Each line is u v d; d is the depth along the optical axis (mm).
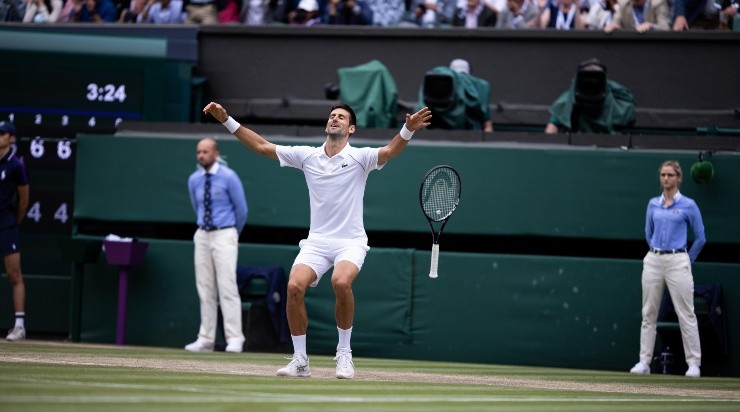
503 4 31047
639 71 29062
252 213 26422
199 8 32188
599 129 27281
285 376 15367
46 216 27859
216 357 21047
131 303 26562
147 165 26797
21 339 25266
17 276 25219
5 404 9430
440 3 31547
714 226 24891
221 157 26547
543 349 25047
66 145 27938
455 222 25656
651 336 23344
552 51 29484
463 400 12055
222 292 24609
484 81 27828
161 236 27844
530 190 25484
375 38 30172
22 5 33375
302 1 31828
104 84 28109
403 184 25797
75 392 10984
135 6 32469
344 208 15680
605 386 17000
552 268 25062
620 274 24844
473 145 25828
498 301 25219
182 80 29375
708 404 13195
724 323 24328
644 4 30062
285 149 15914
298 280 15352
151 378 13672
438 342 25375
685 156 25016
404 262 25531
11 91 28219
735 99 28594
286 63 30500
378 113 27438
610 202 25219
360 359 24203
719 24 30047
